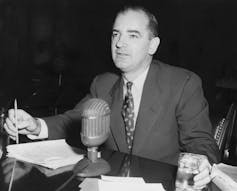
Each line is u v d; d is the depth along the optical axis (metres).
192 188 0.95
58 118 1.49
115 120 1.41
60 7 5.41
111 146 1.42
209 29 4.75
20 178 0.98
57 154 1.20
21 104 2.31
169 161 1.40
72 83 4.70
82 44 5.34
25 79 4.80
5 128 1.34
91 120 1.02
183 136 1.37
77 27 5.38
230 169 1.11
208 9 4.72
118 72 1.56
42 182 0.96
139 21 1.35
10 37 5.20
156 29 1.42
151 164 1.13
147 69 1.46
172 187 0.96
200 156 1.04
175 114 1.40
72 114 1.54
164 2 4.86
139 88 1.44
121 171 1.06
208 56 4.75
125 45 1.36
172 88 1.41
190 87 1.42
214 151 1.25
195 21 4.80
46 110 2.43
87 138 1.03
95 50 5.29
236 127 1.60
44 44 5.31
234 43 4.62
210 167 1.01
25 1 5.22
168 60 4.92
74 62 5.32
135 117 1.42
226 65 4.61
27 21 5.27
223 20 4.66
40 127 1.40
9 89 3.59
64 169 1.06
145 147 1.37
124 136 1.39
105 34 5.22
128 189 0.93
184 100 1.39
